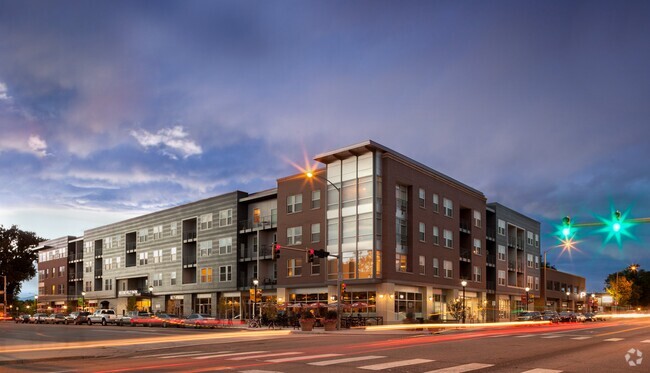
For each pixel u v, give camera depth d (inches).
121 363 685.9
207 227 2625.5
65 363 707.4
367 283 1925.4
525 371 538.9
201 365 631.8
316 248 2081.7
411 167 2110.0
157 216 2952.8
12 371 611.5
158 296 2874.0
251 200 2474.2
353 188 1990.7
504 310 2874.0
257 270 2326.5
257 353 791.7
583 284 4301.2
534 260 3299.7
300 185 2180.1
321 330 1667.1
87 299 3395.7
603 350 772.0
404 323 1873.8
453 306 2086.6
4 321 3395.7
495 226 2844.5
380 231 1932.8
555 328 1696.6
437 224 2234.3
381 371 548.7
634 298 4960.6
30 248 4215.1
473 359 653.3
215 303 2516.0
